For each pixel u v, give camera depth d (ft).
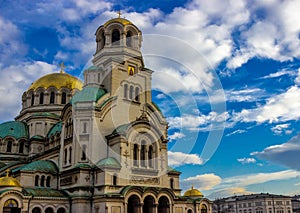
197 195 232.32
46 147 259.19
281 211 469.57
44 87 286.66
